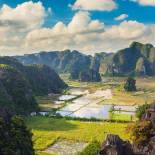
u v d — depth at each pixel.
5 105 171.25
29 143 83.69
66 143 120.50
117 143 57.06
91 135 129.50
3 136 77.25
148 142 71.44
